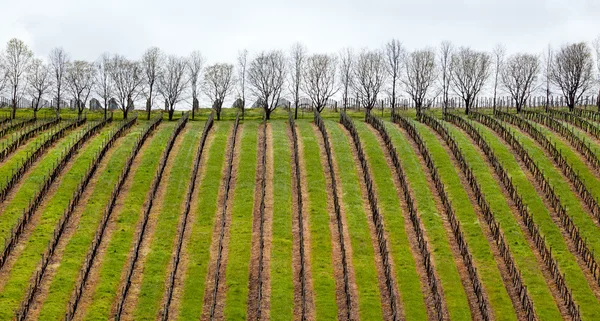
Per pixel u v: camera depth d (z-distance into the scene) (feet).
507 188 279.69
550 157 312.50
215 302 199.62
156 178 277.03
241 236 241.14
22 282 206.69
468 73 572.92
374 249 234.99
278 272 219.20
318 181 287.07
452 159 311.47
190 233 242.99
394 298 198.70
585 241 237.66
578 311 191.72
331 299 205.57
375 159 311.88
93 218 249.55
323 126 354.13
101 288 206.90
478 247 235.81
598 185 279.08
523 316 199.21
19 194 262.67
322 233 243.81
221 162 309.22
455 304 203.82
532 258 230.07
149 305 200.64
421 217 256.52
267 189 279.28
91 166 293.23
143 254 228.22
